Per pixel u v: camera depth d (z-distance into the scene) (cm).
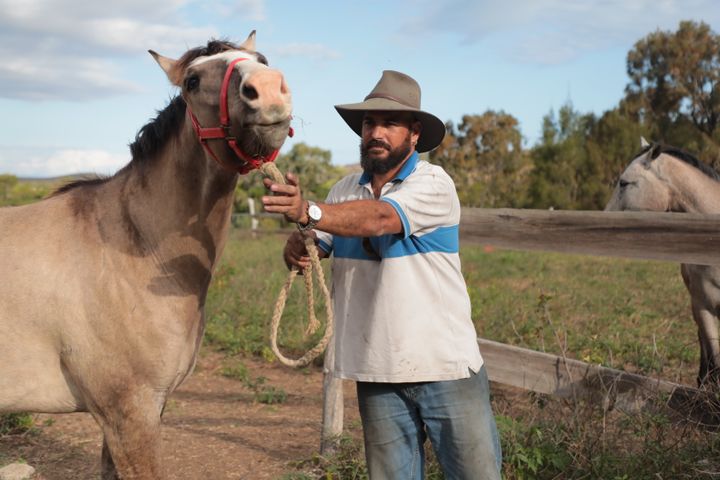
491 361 435
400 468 262
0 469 383
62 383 270
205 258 268
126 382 260
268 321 769
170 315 262
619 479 309
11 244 270
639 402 362
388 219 229
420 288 246
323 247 268
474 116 4522
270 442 445
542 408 416
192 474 392
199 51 246
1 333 263
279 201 207
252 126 207
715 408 337
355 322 256
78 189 287
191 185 258
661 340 626
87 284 260
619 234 359
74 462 412
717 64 3909
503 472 337
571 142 3400
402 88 252
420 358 242
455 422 246
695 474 310
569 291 945
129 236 264
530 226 400
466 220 436
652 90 4038
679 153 536
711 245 325
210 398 554
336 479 361
